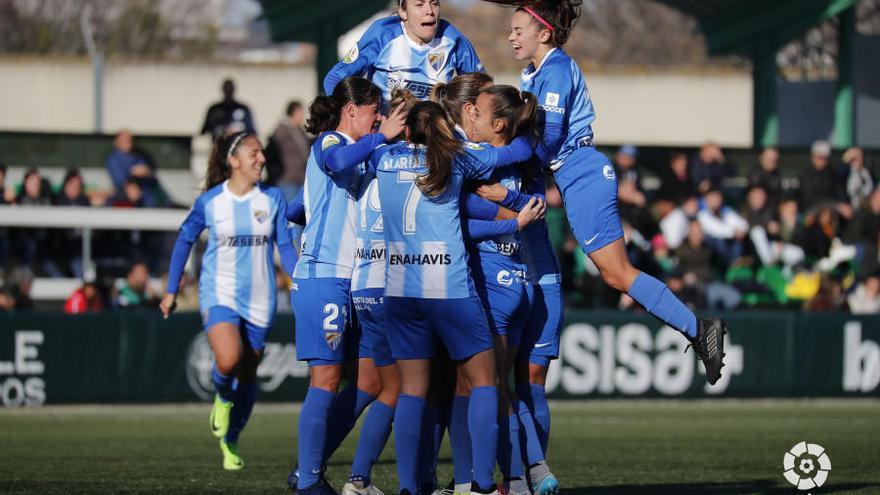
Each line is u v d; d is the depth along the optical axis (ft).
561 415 159.63
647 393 179.32
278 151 193.36
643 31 495.00
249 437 131.13
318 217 79.51
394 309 73.61
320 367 79.05
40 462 106.73
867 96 263.29
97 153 210.79
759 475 98.07
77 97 326.44
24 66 324.80
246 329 104.32
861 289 200.54
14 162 207.62
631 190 198.08
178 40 513.45
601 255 80.59
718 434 135.44
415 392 74.64
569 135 81.35
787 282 199.41
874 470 101.09
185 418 152.97
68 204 198.59
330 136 77.46
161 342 169.07
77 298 178.50
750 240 200.03
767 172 204.85
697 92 331.77
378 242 77.15
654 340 179.73
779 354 182.39
